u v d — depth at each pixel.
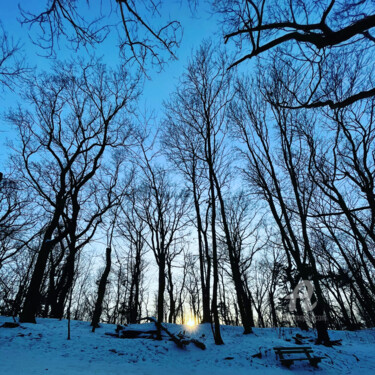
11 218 14.87
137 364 8.27
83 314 33.62
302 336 12.63
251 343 11.26
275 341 11.52
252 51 3.43
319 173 13.31
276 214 14.73
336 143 11.90
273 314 24.62
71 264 16.83
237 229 24.17
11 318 13.70
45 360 7.51
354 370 8.48
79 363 7.64
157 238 13.23
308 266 12.31
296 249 12.74
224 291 30.23
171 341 11.20
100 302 13.60
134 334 11.96
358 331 16.03
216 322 11.49
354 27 2.75
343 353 10.13
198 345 10.62
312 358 8.88
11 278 19.80
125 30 3.13
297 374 8.25
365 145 11.59
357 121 11.84
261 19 3.24
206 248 17.47
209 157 14.74
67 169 15.77
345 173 11.71
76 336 10.70
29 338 9.47
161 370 7.93
